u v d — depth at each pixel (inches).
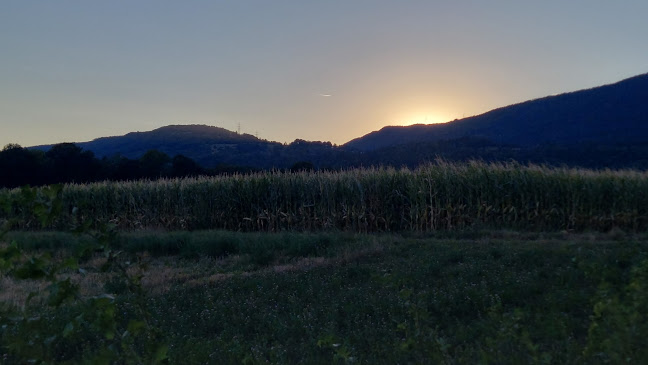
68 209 948.6
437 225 802.8
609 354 222.1
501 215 793.6
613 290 352.5
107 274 492.1
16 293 424.5
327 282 455.5
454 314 357.7
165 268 556.1
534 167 810.8
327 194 839.7
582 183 773.9
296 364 276.8
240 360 274.7
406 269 474.0
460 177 798.5
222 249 640.4
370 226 826.8
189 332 339.9
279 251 612.1
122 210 964.6
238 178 916.0
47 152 1608.0
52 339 227.0
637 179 773.9
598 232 734.5
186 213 925.8
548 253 508.7
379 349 288.4
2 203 205.5
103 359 201.5
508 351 256.2
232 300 408.8
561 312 336.2
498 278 422.0
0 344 250.5
